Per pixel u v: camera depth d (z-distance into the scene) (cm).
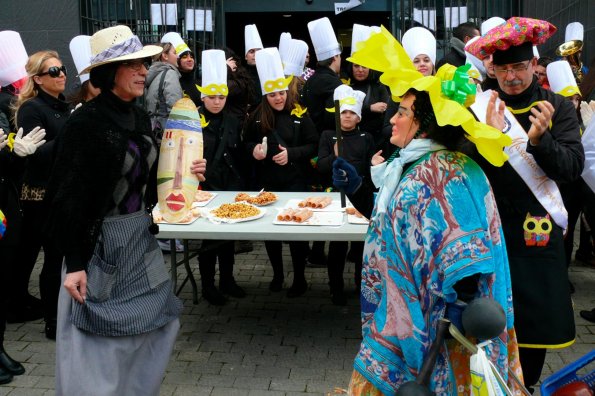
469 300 217
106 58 268
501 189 291
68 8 770
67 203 262
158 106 598
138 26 816
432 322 220
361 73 574
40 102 433
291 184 541
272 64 521
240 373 392
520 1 807
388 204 228
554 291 290
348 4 912
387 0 915
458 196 216
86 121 268
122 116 279
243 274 575
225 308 495
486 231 216
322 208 445
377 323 229
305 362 406
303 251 511
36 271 583
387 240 226
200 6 869
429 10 809
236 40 1087
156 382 296
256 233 383
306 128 539
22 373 388
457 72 214
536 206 290
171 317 299
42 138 383
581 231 582
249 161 546
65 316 280
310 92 595
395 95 224
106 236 278
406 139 229
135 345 286
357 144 506
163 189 306
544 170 283
